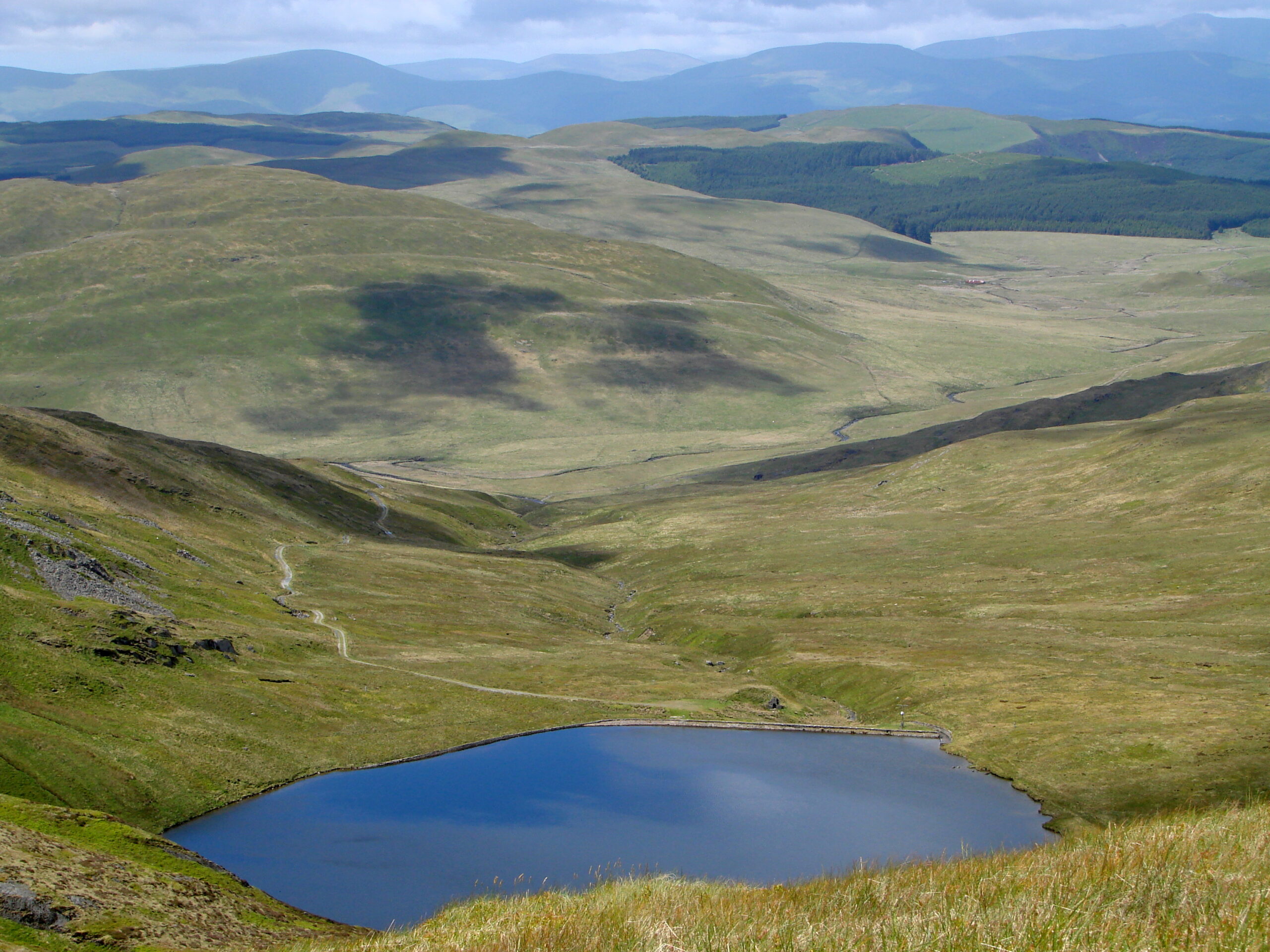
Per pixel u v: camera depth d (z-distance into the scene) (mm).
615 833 63188
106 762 64812
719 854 58781
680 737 86500
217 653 90938
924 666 104000
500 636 123562
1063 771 72000
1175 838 19203
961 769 76562
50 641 79000
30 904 29297
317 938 33875
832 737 86250
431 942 21938
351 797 69812
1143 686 89500
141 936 29656
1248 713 77375
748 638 125500
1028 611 124250
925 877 19969
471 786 72562
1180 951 13453
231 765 71625
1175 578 127250
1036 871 18375
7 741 61812
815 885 21766
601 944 17844
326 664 99562
